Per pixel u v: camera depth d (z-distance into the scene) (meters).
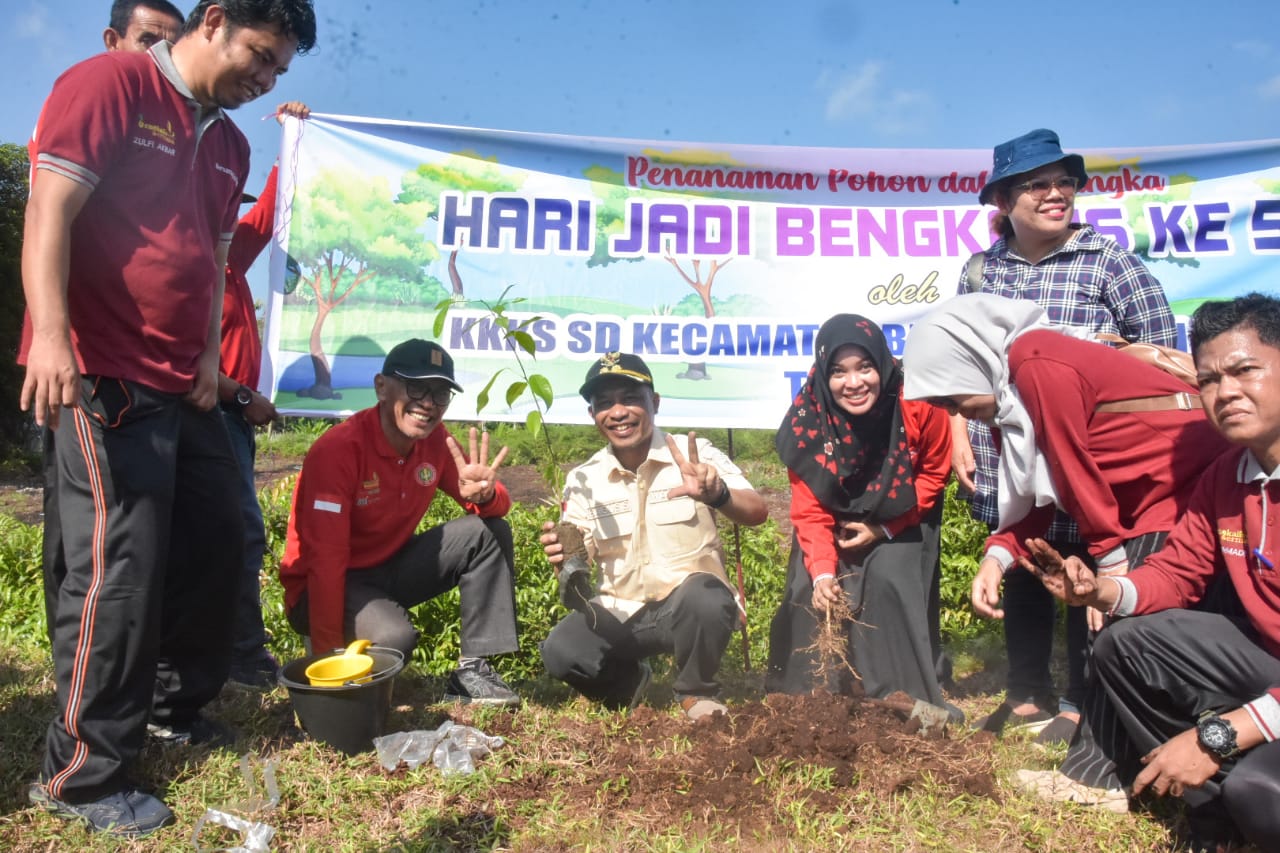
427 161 5.61
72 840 2.90
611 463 4.00
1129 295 4.03
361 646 3.62
